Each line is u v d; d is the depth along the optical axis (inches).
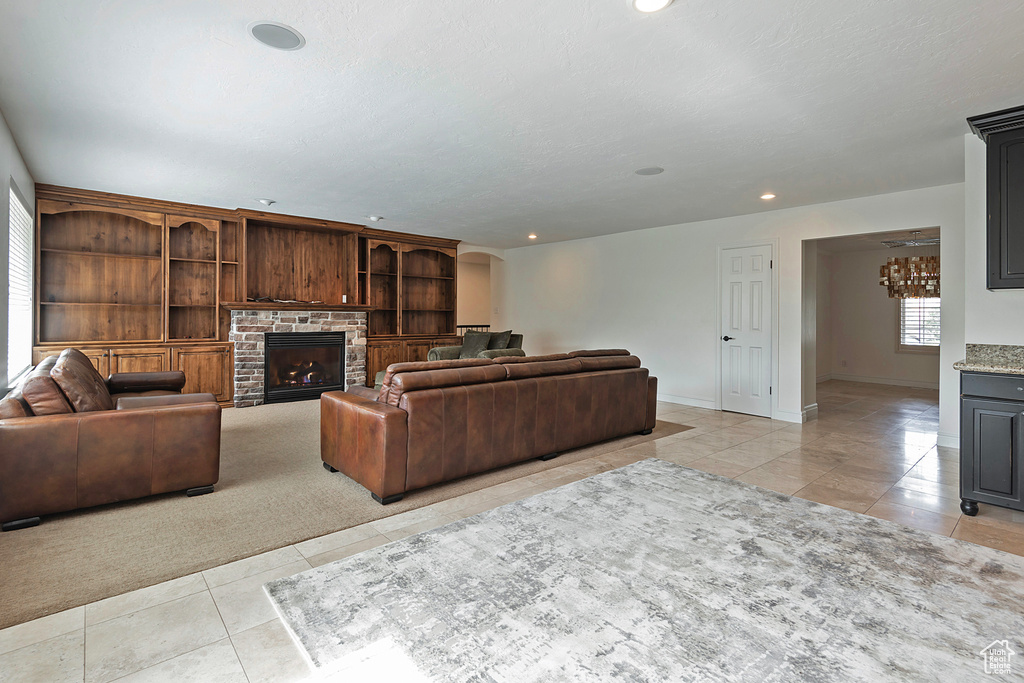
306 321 256.4
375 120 122.1
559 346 320.5
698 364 249.3
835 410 243.0
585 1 75.8
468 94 108.0
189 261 232.1
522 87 104.7
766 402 224.2
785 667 59.1
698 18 80.2
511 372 142.9
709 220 243.9
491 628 67.1
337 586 78.4
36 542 94.5
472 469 131.5
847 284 353.7
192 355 225.6
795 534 97.7
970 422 111.3
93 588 79.0
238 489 124.6
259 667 61.3
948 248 175.2
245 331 237.5
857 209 197.3
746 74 98.8
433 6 77.2
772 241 221.1
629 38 86.3
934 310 318.0
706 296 245.6
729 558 87.2
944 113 116.9
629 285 280.4
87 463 105.9
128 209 209.0
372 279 306.0
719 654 61.5
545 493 120.3
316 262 273.4
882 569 83.7
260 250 256.4
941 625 67.7
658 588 77.2
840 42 87.0
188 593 78.2
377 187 186.2
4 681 58.4
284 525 103.3
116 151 145.5
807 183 176.4
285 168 162.2
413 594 75.9
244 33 84.8
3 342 125.2
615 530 99.0
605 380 169.5
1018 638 64.9
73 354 137.2
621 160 152.6
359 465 122.4
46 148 143.4
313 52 91.0
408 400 118.0
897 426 205.5
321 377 265.4
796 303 214.1
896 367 332.2
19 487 99.3
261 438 176.6
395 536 98.7
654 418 191.6
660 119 121.4
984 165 128.7
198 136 132.9
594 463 148.9
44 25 82.0
